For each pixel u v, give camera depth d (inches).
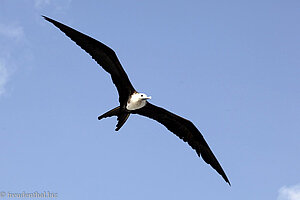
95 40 639.1
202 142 751.7
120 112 682.2
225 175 739.4
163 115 732.7
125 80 671.1
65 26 625.9
